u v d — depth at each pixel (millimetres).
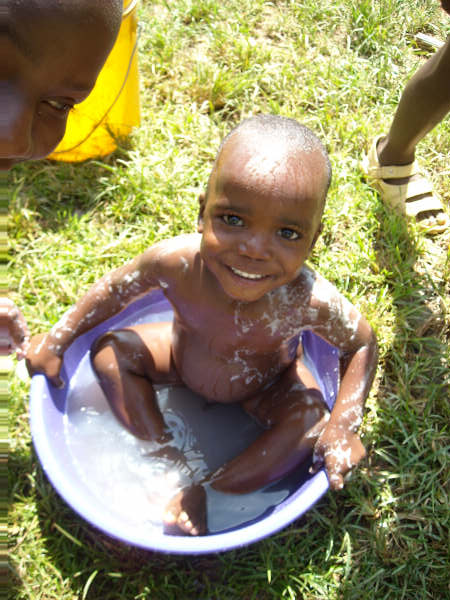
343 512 779
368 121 1108
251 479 735
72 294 918
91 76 446
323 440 701
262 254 584
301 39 1229
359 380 719
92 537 750
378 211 1021
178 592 721
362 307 923
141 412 780
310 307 692
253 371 754
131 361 783
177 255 694
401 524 770
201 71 1153
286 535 753
